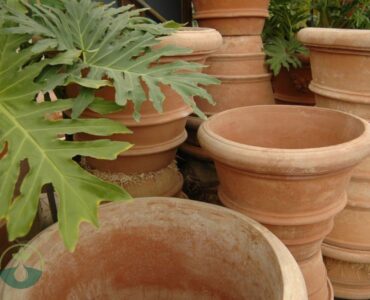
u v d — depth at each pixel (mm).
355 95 1070
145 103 913
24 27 729
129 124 928
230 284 814
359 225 1170
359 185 1142
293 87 1612
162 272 881
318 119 1068
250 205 890
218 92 1393
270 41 1566
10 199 562
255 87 1415
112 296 871
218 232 804
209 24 1376
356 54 1013
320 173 795
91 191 572
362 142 833
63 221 550
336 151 789
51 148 609
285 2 1577
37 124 641
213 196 1536
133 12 947
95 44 837
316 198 850
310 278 979
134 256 864
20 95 674
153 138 992
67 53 745
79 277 800
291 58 1480
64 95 999
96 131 646
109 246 831
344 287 1231
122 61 801
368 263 1199
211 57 1369
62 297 761
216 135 881
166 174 1120
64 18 835
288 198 837
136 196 1061
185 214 826
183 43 878
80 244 784
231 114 1064
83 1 899
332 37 1023
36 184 570
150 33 859
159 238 854
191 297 882
